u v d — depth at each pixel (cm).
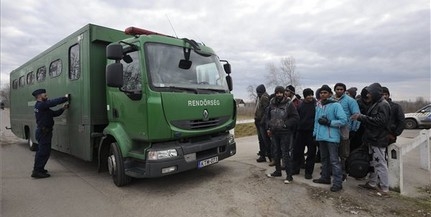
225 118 609
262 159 749
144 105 498
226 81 661
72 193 547
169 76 534
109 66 509
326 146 538
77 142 674
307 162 587
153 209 460
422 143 706
